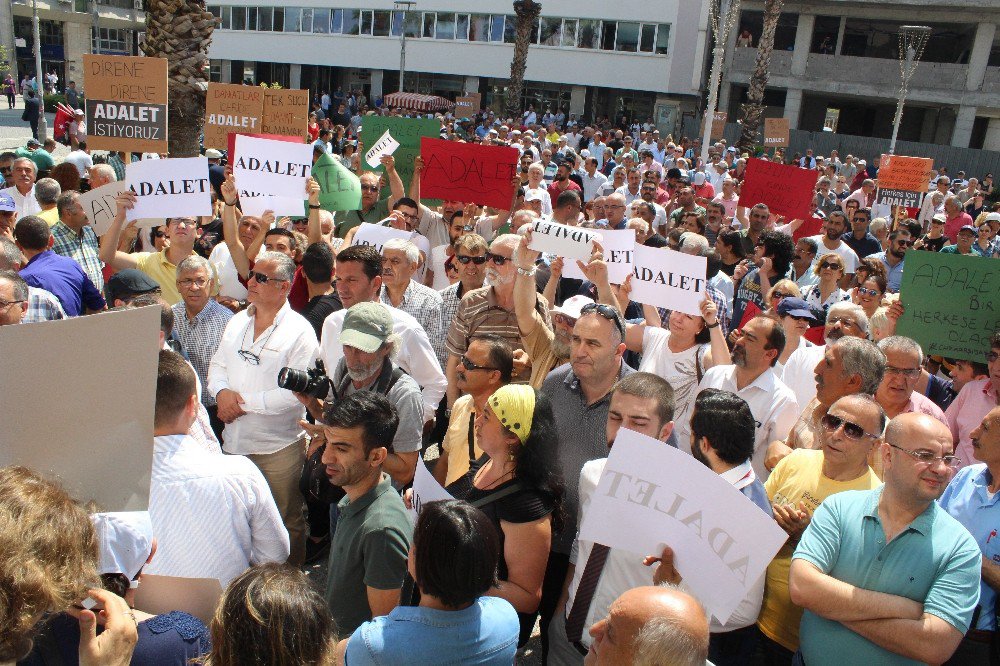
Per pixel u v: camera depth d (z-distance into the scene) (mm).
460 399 4086
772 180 9297
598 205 9266
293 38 47625
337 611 3088
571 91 42312
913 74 36094
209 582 2637
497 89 43406
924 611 2729
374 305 4039
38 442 2094
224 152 12055
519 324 4848
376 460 3064
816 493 3354
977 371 5117
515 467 3109
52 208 7914
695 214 9477
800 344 5188
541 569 3070
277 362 4383
